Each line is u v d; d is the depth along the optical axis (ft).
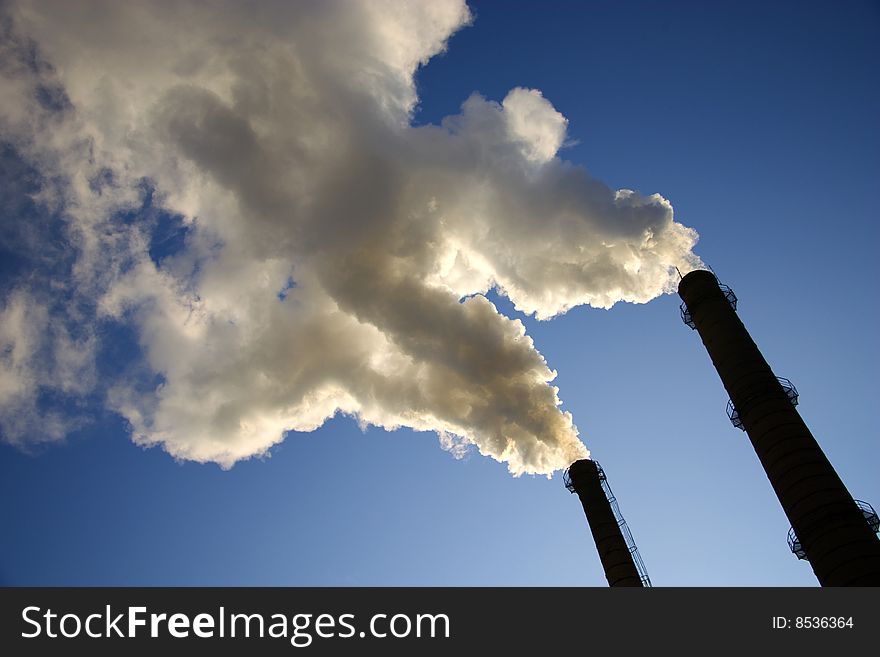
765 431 123.65
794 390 128.67
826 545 108.88
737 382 131.34
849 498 113.80
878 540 108.47
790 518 116.88
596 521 151.74
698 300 144.97
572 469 160.86
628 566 144.66
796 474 116.78
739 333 136.56
